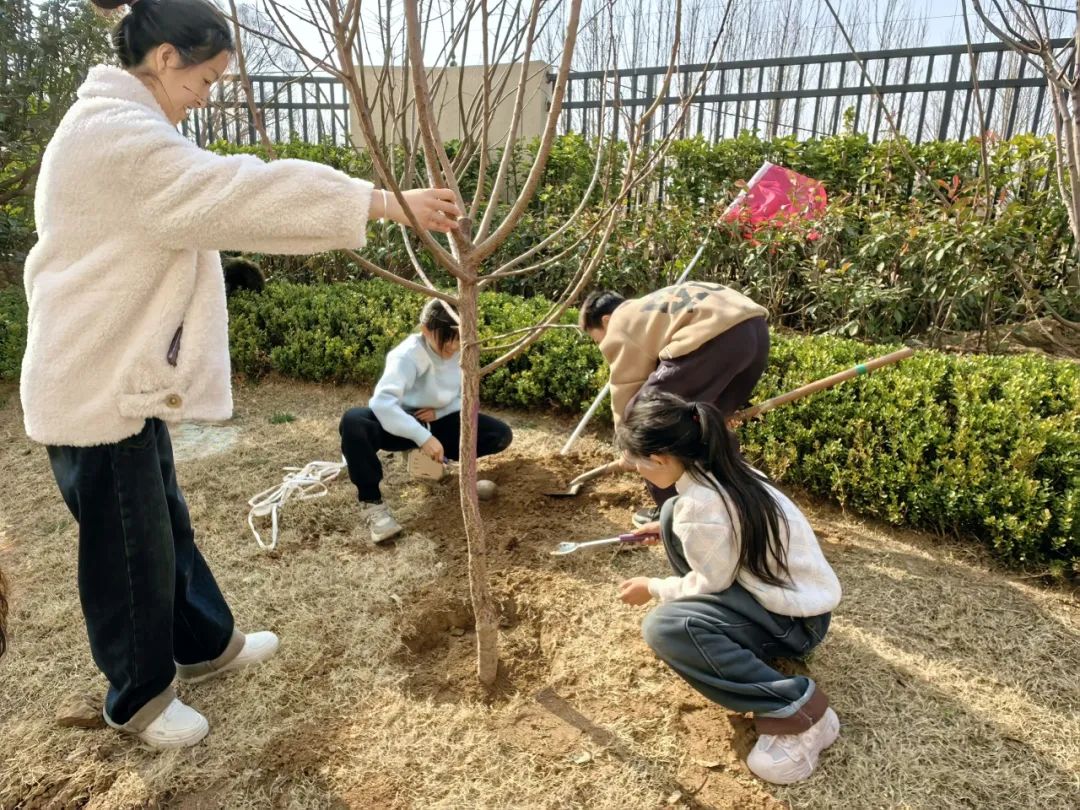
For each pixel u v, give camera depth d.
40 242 1.75
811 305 5.65
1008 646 2.55
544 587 2.94
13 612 2.80
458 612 2.83
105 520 1.92
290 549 3.26
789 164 6.98
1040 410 3.46
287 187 1.63
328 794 2.05
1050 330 5.79
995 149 6.22
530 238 6.69
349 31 1.72
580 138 7.55
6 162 6.89
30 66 6.56
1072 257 5.58
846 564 3.05
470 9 2.04
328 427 4.57
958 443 3.20
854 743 2.17
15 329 5.38
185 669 2.43
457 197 1.95
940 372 3.70
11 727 2.27
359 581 3.01
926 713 2.28
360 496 3.34
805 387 3.14
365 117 1.57
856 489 3.36
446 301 1.99
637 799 2.02
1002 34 3.73
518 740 2.22
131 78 1.75
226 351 1.93
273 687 2.44
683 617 2.09
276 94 2.36
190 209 1.62
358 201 1.65
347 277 6.82
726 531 2.06
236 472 3.97
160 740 2.16
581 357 4.49
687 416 2.08
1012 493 3.00
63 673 2.49
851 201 6.63
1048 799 1.99
